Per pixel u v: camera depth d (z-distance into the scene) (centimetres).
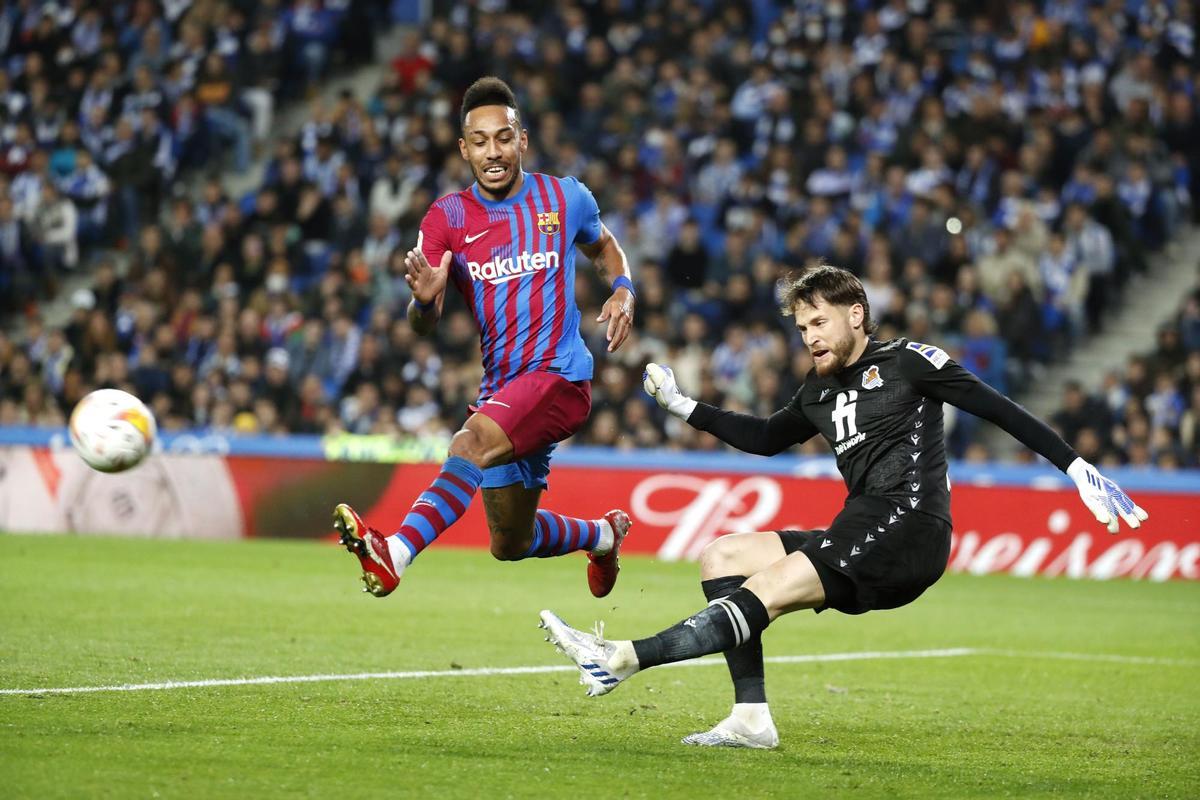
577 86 5281
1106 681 1941
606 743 1336
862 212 4609
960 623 2578
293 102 5734
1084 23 5056
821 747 1374
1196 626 2634
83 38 5641
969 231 4456
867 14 5181
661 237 4631
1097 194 4509
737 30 5309
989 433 4306
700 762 1261
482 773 1167
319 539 3769
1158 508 3559
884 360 1326
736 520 3634
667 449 4012
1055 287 4419
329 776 1128
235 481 3812
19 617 2094
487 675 1752
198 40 5572
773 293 4309
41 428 4091
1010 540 3622
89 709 1377
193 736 1265
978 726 1542
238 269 4822
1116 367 4456
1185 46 4944
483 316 1457
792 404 1398
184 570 2905
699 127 4962
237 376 4331
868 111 4912
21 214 5131
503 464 1412
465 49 5241
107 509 3831
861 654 2134
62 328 4800
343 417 4200
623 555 3678
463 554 3612
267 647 1906
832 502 3597
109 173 5234
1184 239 4812
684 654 1231
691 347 4191
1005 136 4719
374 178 4978
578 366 1455
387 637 2075
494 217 1455
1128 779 1266
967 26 5166
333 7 5744
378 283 4575
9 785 1048
